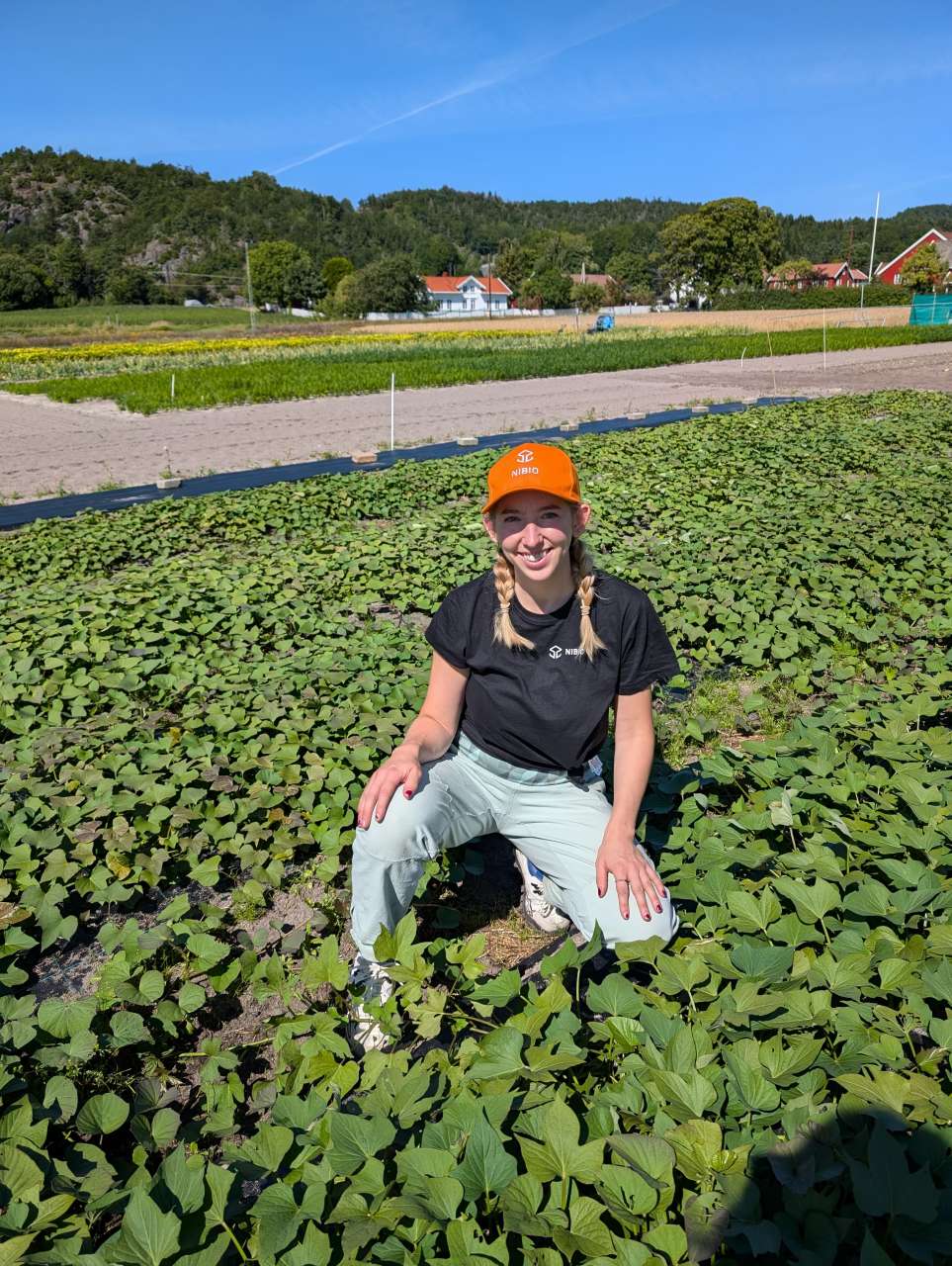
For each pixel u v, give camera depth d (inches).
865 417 642.8
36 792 153.9
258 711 182.7
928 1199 60.6
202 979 117.3
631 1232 67.7
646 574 256.2
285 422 749.9
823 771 136.5
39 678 201.6
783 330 2091.5
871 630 210.8
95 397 985.5
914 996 85.8
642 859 101.4
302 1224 72.4
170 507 399.9
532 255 5270.7
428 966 95.3
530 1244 66.2
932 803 125.0
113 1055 104.3
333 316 4131.4
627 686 104.8
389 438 647.8
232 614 244.2
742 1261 64.7
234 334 2605.8
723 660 212.8
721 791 146.9
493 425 700.0
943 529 300.5
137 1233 66.8
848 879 108.5
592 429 657.6
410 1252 67.2
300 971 113.5
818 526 307.0
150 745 170.4
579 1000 107.1
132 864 138.1
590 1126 75.6
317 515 378.0
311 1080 89.5
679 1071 77.5
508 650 102.3
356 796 148.8
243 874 140.9
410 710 180.9
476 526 336.5
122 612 242.8
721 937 101.3
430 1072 84.7
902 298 3129.9
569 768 108.3
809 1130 68.6
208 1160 81.2
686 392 900.6
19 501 464.8
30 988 119.9
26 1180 75.1
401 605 255.9
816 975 89.4
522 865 122.3
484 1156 70.2
